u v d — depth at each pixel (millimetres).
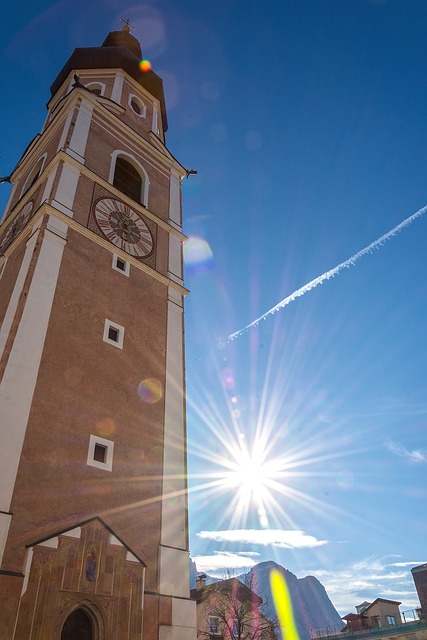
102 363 18875
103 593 14297
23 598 12656
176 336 23125
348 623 53844
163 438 19453
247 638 37719
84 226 21812
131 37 39125
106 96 31688
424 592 47000
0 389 15344
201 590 43750
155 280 24016
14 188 31016
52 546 13820
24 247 21125
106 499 16234
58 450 15711
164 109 36219
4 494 13781
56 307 18516
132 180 27984
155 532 17078
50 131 28875
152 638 14875
